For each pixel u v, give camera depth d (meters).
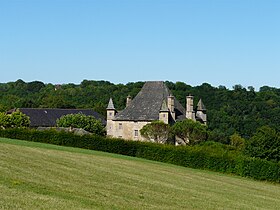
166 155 69.31
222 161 64.94
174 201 31.34
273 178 60.91
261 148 72.56
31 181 29.72
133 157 70.00
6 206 20.72
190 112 97.94
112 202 26.45
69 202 23.94
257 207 35.03
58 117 138.50
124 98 162.75
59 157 50.88
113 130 99.44
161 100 97.12
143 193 33.09
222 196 39.19
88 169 43.25
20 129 79.25
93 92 186.12
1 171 32.28
